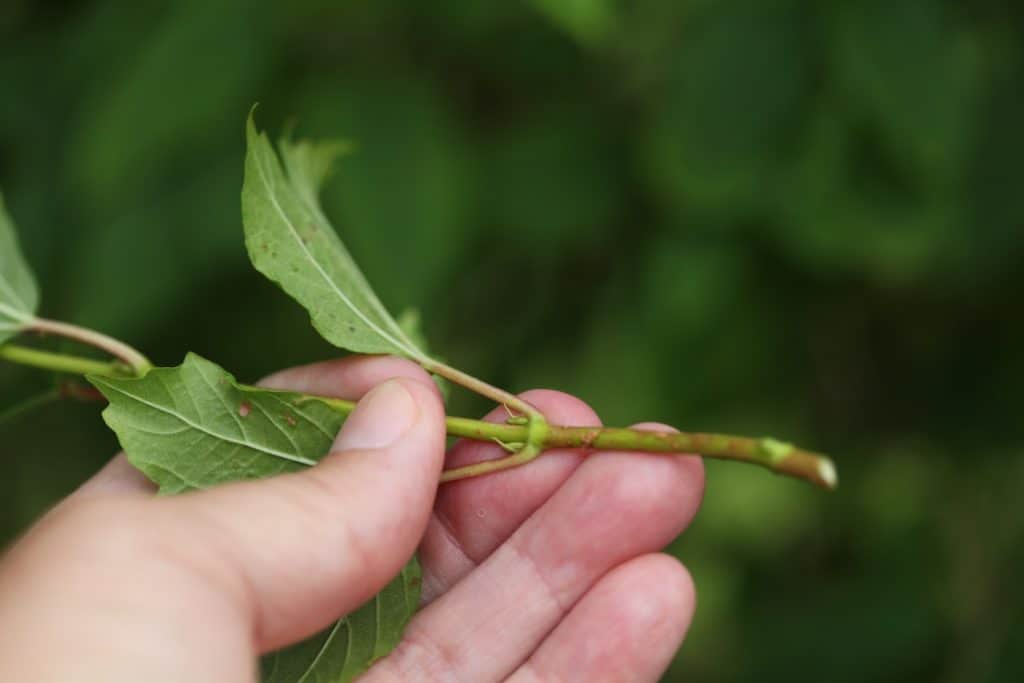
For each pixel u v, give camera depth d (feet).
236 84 1.54
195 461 1.26
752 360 1.64
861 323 1.73
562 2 1.46
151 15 1.62
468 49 1.63
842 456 1.78
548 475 1.30
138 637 1.14
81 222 1.64
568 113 1.65
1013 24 1.59
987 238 1.57
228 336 1.71
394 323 1.34
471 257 1.74
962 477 1.75
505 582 1.31
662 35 1.63
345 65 1.58
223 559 1.18
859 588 1.70
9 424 1.83
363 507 1.22
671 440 1.26
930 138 1.52
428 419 1.26
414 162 1.54
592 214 1.63
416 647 1.31
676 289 1.61
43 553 1.16
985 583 1.69
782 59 1.56
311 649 1.28
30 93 1.67
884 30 1.53
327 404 1.28
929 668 1.65
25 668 1.12
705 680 1.82
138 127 1.53
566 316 1.77
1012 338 1.70
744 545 1.81
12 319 1.33
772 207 1.57
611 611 1.29
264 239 1.29
